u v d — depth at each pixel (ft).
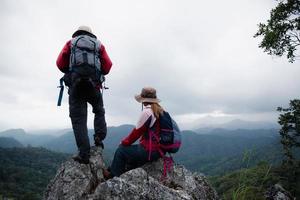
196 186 13.32
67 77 13.89
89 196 11.51
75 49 13.56
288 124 76.13
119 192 10.72
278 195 20.10
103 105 15.05
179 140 13.47
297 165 65.05
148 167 13.56
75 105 13.57
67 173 12.99
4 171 506.48
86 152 13.08
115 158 13.35
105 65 14.23
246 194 12.19
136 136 13.11
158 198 11.00
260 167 13.17
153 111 13.33
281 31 54.03
